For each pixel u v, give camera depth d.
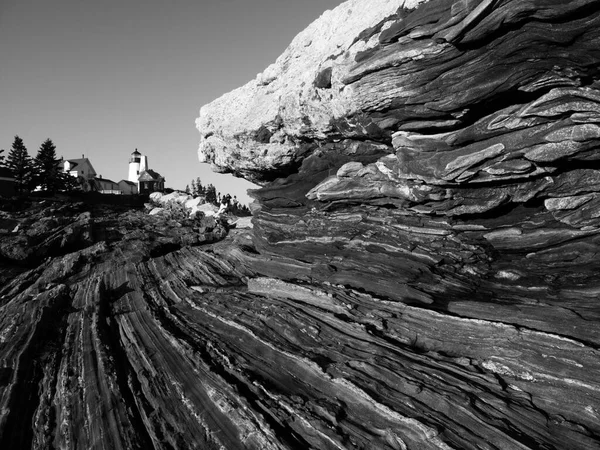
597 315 10.16
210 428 9.05
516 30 8.58
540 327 10.20
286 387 10.11
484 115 10.78
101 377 11.55
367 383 9.34
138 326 15.05
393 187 13.91
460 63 9.81
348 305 12.61
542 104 9.45
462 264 14.12
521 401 8.54
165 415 9.74
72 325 15.81
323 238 17.53
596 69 8.43
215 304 15.91
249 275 19.91
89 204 57.44
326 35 14.63
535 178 11.03
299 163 18.34
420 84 10.72
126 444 8.87
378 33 11.65
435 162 11.95
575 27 7.86
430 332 11.08
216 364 11.39
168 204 65.81
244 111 18.67
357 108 12.79
